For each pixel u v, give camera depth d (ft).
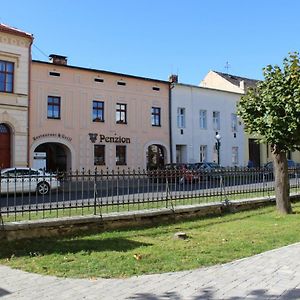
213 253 26.78
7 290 19.83
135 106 118.93
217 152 124.16
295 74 41.45
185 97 131.03
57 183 34.63
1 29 91.25
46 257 25.84
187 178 43.32
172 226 36.73
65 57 110.11
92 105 110.22
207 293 19.08
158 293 19.15
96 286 20.26
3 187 32.71
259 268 23.27
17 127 93.86
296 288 19.62
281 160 45.27
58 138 103.35
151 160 123.34
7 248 27.78
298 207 50.42
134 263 24.29
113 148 113.60
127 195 38.24
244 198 49.16
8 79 93.09
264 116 43.09
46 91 101.81
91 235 32.37
